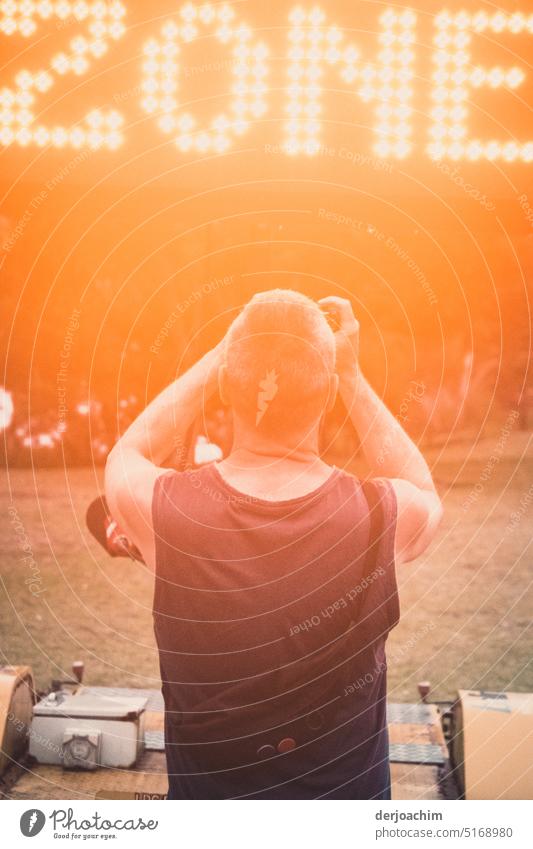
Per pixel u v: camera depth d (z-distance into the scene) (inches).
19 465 277.7
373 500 61.8
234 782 66.6
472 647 137.3
